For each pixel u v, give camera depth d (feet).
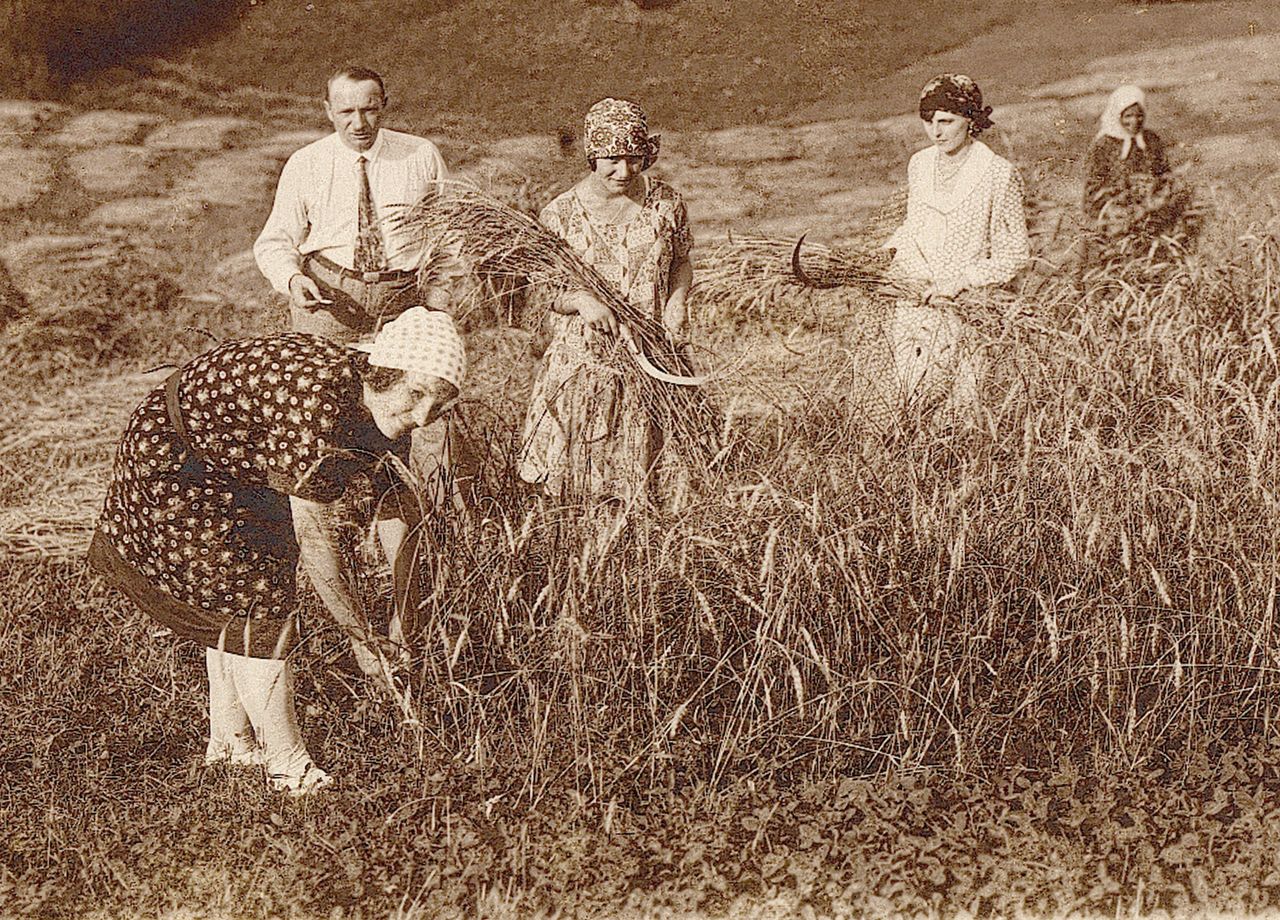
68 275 30.48
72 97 45.91
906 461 14.05
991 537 13.87
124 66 47.19
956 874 11.37
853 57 49.06
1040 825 11.89
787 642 13.05
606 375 15.20
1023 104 43.45
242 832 12.26
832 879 11.50
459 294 16.38
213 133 43.65
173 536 12.17
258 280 31.89
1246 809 11.80
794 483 13.93
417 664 13.08
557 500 13.91
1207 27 48.93
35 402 24.16
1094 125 40.88
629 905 11.30
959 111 18.01
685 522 13.25
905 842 11.69
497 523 13.67
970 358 15.28
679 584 13.34
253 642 12.44
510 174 28.40
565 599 12.53
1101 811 12.01
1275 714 13.12
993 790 12.28
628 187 15.94
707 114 45.70
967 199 18.24
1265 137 37.35
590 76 47.96
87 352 26.61
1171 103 41.68
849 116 44.52
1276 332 16.47
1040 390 14.80
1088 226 23.04
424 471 14.01
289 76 48.32
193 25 48.88
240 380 11.60
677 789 12.73
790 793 12.53
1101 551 13.34
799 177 39.04
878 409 15.08
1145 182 23.09
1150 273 18.42
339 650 13.94
